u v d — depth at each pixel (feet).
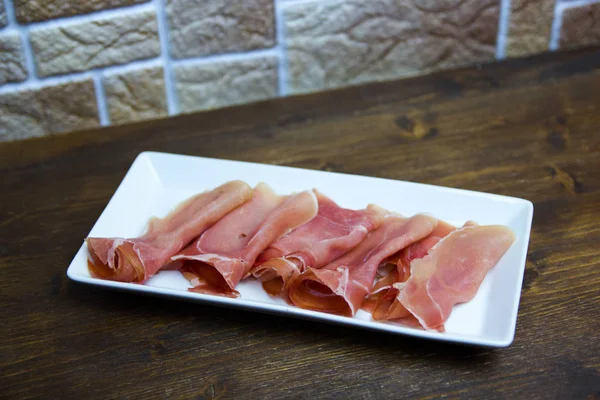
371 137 3.85
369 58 4.29
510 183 3.49
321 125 3.96
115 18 3.74
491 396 2.46
